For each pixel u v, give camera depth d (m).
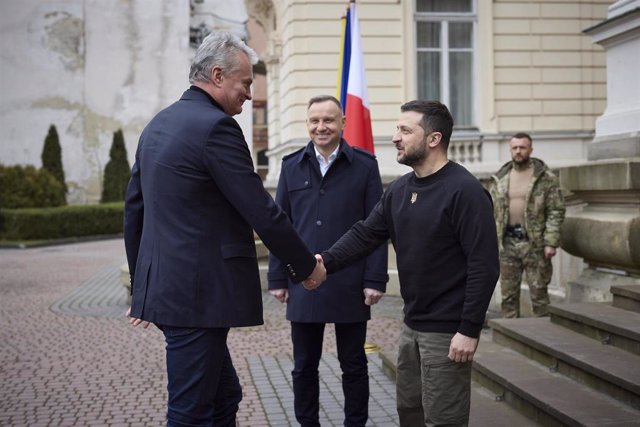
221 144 3.00
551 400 4.00
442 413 3.15
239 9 22.20
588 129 16.73
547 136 16.59
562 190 6.45
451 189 3.09
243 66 3.19
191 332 3.00
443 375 3.13
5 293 11.45
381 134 16.09
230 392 3.52
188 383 3.00
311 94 16.09
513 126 16.62
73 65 28.33
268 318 8.77
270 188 17.30
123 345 7.44
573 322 5.12
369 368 6.11
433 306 3.17
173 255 3.00
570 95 16.70
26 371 6.36
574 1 16.59
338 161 4.26
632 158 5.92
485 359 4.99
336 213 4.22
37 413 5.12
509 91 16.59
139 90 28.95
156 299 3.00
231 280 3.04
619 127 6.31
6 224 22.16
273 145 19.25
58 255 18.52
